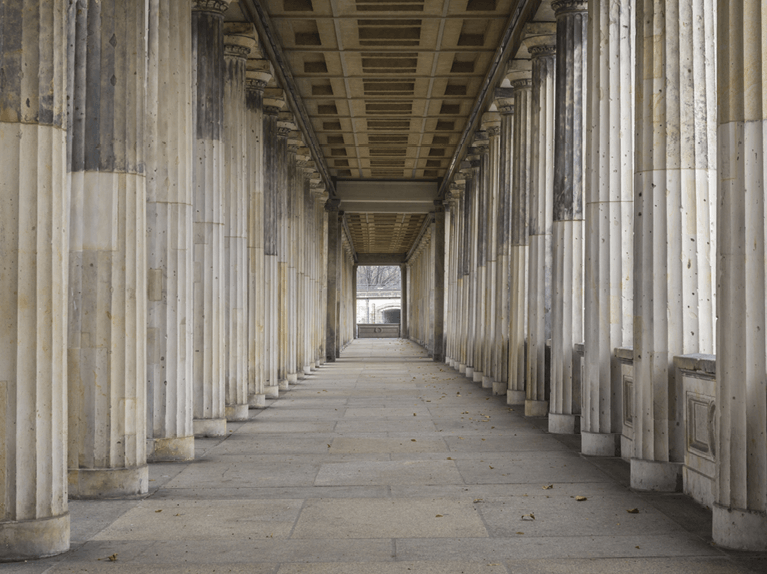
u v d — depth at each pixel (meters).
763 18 6.23
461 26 17.56
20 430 5.93
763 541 6.06
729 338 6.31
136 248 8.11
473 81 21.66
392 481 8.84
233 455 10.65
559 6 13.07
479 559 5.86
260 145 16.58
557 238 12.94
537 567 5.65
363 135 28.02
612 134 10.66
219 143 12.31
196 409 12.40
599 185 10.70
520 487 8.51
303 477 9.09
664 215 8.38
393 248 71.19
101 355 7.97
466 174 27.84
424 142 29.11
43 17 6.04
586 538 6.43
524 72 16.88
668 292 8.34
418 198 36.94
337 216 36.84
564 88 12.94
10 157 5.94
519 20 16.03
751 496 6.13
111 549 6.16
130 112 8.02
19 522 5.90
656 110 8.45
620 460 10.23
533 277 15.28
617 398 10.60
